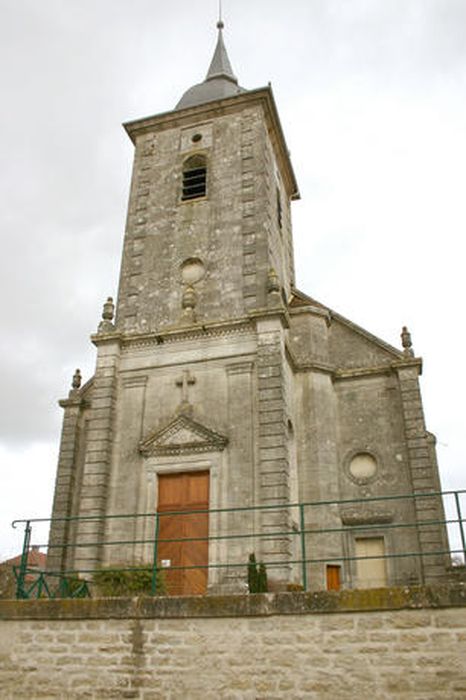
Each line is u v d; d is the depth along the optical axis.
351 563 17.11
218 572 14.63
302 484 17.81
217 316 18.22
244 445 15.91
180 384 17.30
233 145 21.27
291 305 21.58
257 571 12.45
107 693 8.77
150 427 17.06
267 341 16.81
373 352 19.83
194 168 21.66
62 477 19.58
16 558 26.05
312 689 8.09
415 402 18.47
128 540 15.73
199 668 8.56
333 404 19.31
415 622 8.04
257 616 8.61
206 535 15.37
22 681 9.17
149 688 8.64
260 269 18.59
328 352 20.16
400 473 17.95
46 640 9.31
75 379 21.19
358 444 18.70
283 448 15.49
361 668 8.02
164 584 13.14
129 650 8.91
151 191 21.47
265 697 8.20
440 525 16.88
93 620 9.23
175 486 16.25
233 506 15.29
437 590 8.09
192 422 16.47
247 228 19.39
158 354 18.00
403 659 7.92
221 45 27.83
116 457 16.98
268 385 16.25
